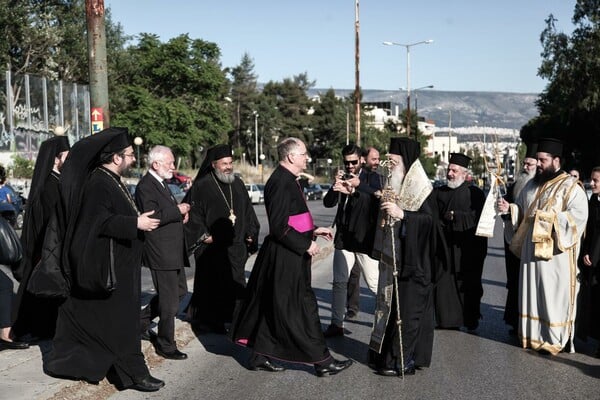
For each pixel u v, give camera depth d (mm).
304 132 93625
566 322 7152
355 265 8961
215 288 8008
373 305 9992
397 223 6348
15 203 19078
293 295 6188
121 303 5660
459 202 8414
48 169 6809
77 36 53312
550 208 7219
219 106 60000
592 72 44656
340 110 92688
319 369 6320
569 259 7141
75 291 5598
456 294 8242
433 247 6465
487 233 7934
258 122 91250
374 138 92938
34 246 6789
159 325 6828
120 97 57031
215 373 6465
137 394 5812
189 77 57656
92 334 5602
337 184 6660
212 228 7996
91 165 5656
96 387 5730
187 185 34906
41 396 5285
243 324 6457
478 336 8094
